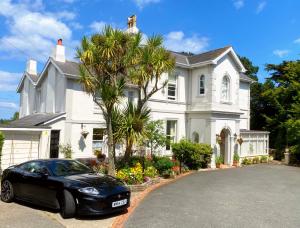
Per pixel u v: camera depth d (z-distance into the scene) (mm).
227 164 22156
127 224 7336
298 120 24328
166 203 9547
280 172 18797
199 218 7977
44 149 16500
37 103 21656
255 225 7508
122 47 12992
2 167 14812
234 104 22859
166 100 21188
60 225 6980
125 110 14109
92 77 12922
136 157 14969
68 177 8312
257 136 26234
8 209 8383
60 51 19828
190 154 18344
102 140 19453
